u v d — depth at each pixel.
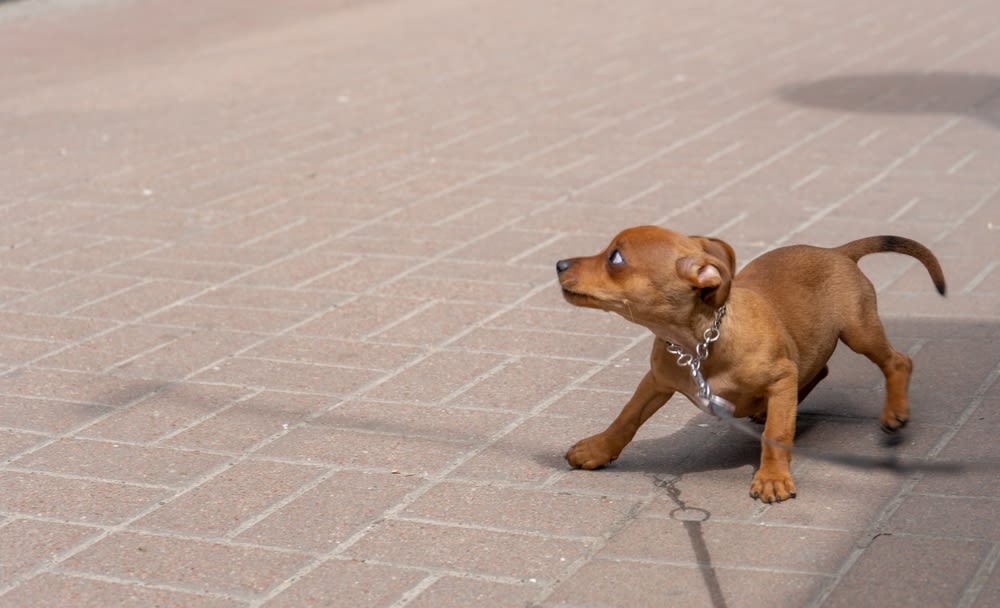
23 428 5.61
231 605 4.14
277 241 8.27
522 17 17.55
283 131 11.35
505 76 13.46
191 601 4.17
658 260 4.48
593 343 6.45
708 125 11.01
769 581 4.14
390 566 4.35
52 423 5.66
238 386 6.03
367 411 5.70
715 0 18.44
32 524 4.73
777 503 4.68
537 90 12.69
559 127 11.13
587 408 5.66
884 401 5.54
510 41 15.65
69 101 12.99
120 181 9.85
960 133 10.37
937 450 5.07
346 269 7.70
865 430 5.32
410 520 4.68
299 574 4.32
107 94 13.30
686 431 5.42
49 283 7.59
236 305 7.14
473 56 14.71
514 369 6.14
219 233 8.48
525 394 5.84
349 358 6.34
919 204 8.54
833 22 16.12
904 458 5.02
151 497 4.93
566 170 9.76
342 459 5.22
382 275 7.57
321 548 4.49
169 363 6.33
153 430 5.56
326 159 10.33
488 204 8.95
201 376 6.16
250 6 19.66
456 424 5.54
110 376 6.19
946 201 8.56
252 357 6.39
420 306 7.05
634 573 4.23
